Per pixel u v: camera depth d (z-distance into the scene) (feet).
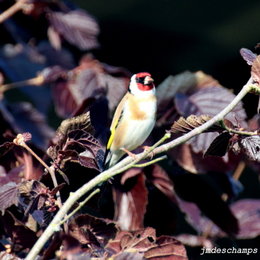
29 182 23.39
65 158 23.44
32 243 23.48
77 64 24.40
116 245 23.36
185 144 23.86
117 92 24.09
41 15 24.31
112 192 23.89
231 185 24.02
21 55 24.40
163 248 23.36
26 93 24.43
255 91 23.40
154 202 23.89
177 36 27.07
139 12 27.07
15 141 23.45
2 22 24.36
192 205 23.88
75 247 23.21
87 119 23.43
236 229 23.89
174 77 23.97
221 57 26.99
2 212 23.44
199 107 23.88
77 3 26.73
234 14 27.09
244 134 23.43
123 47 26.17
